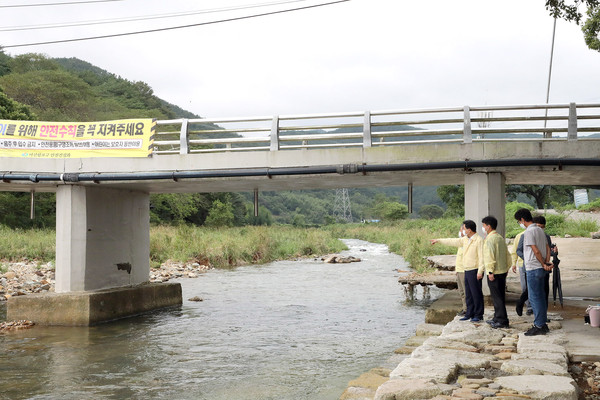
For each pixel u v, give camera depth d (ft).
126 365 34.81
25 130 49.47
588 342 29.89
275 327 46.85
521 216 33.86
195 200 216.74
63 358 36.58
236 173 45.98
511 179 49.88
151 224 188.34
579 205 170.30
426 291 62.85
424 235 143.23
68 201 49.39
